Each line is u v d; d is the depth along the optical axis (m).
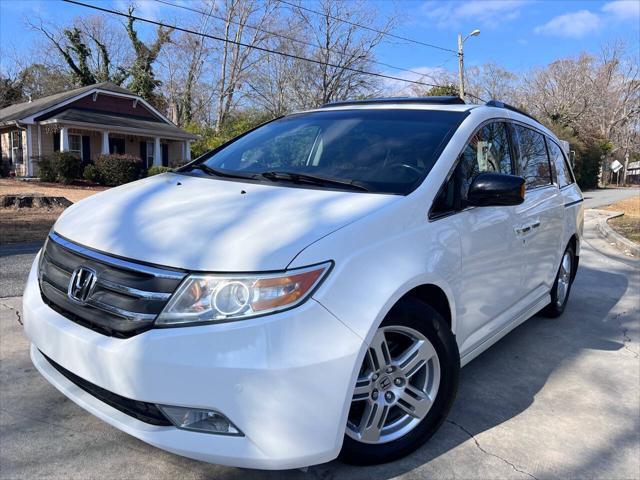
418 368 2.67
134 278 2.23
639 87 62.12
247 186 2.94
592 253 9.12
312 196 2.71
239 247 2.21
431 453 2.76
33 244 7.66
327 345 2.17
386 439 2.61
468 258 2.97
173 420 2.16
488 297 3.28
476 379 3.72
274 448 2.12
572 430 3.07
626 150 67.69
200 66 43.69
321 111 4.02
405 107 3.71
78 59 41.06
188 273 2.16
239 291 2.12
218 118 42.06
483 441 2.90
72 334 2.32
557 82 50.41
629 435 3.03
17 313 4.57
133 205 2.75
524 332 4.76
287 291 2.14
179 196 2.83
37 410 3.02
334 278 2.23
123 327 2.19
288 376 2.09
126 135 28.84
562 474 2.64
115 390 2.19
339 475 2.54
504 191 2.92
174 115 44.94
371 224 2.45
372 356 2.47
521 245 3.68
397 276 2.43
